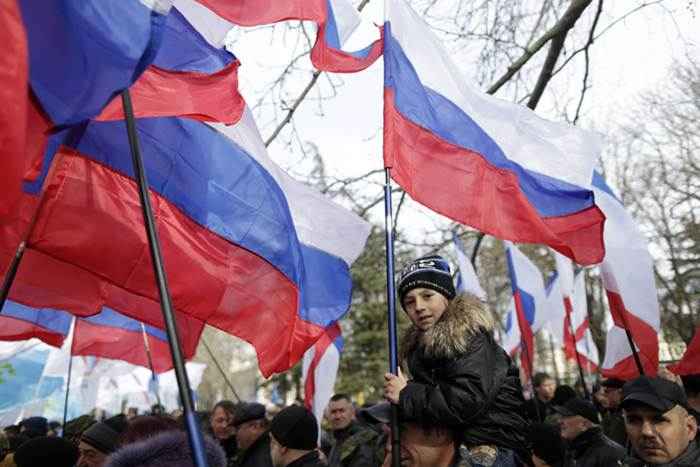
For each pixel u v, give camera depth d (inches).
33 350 339.9
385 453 163.3
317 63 167.2
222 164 160.4
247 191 163.3
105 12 91.4
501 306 794.2
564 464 188.9
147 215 94.8
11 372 328.5
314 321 183.3
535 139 178.1
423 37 171.2
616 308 225.3
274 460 197.2
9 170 75.1
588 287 593.9
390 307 135.3
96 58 89.7
